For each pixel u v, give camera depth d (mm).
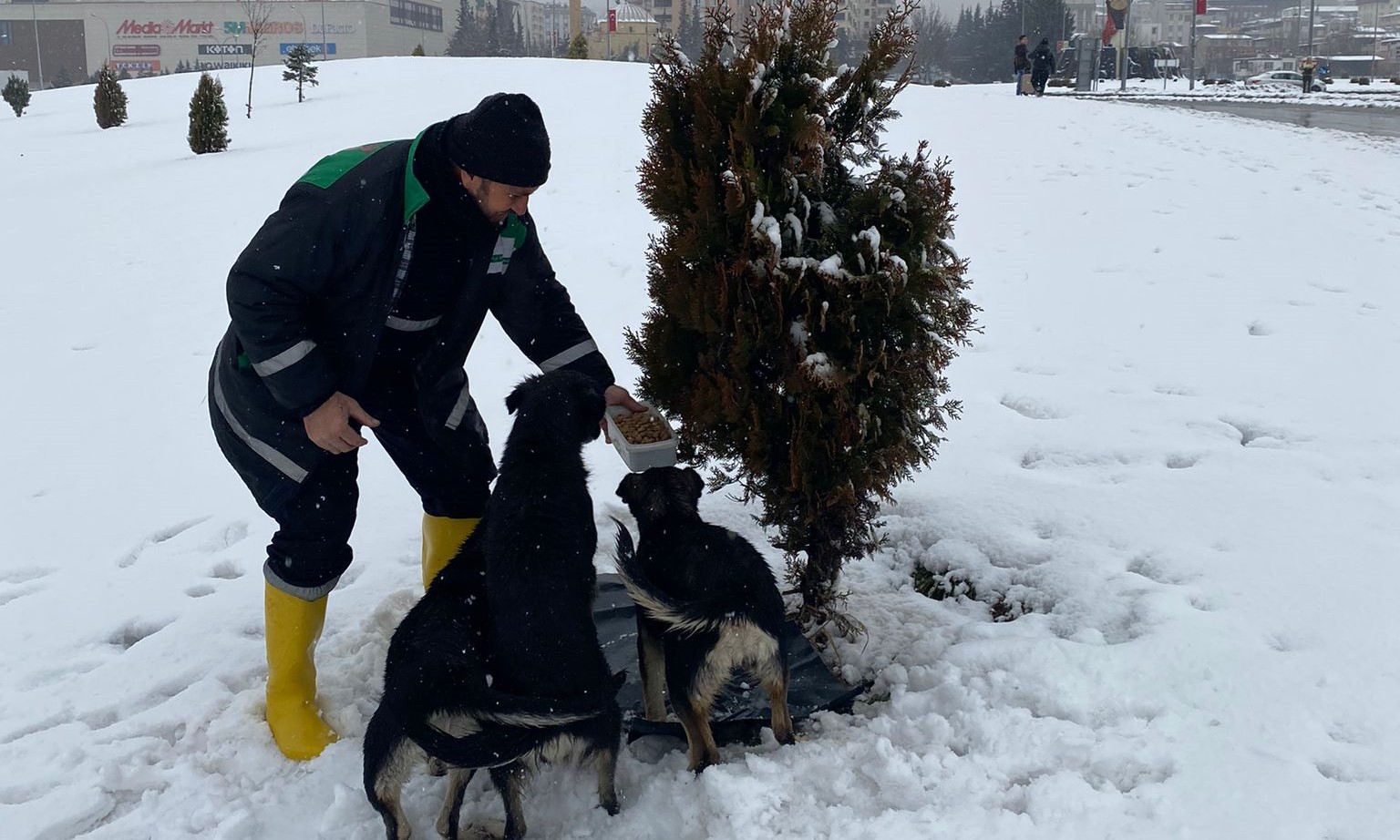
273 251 3170
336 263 3271
